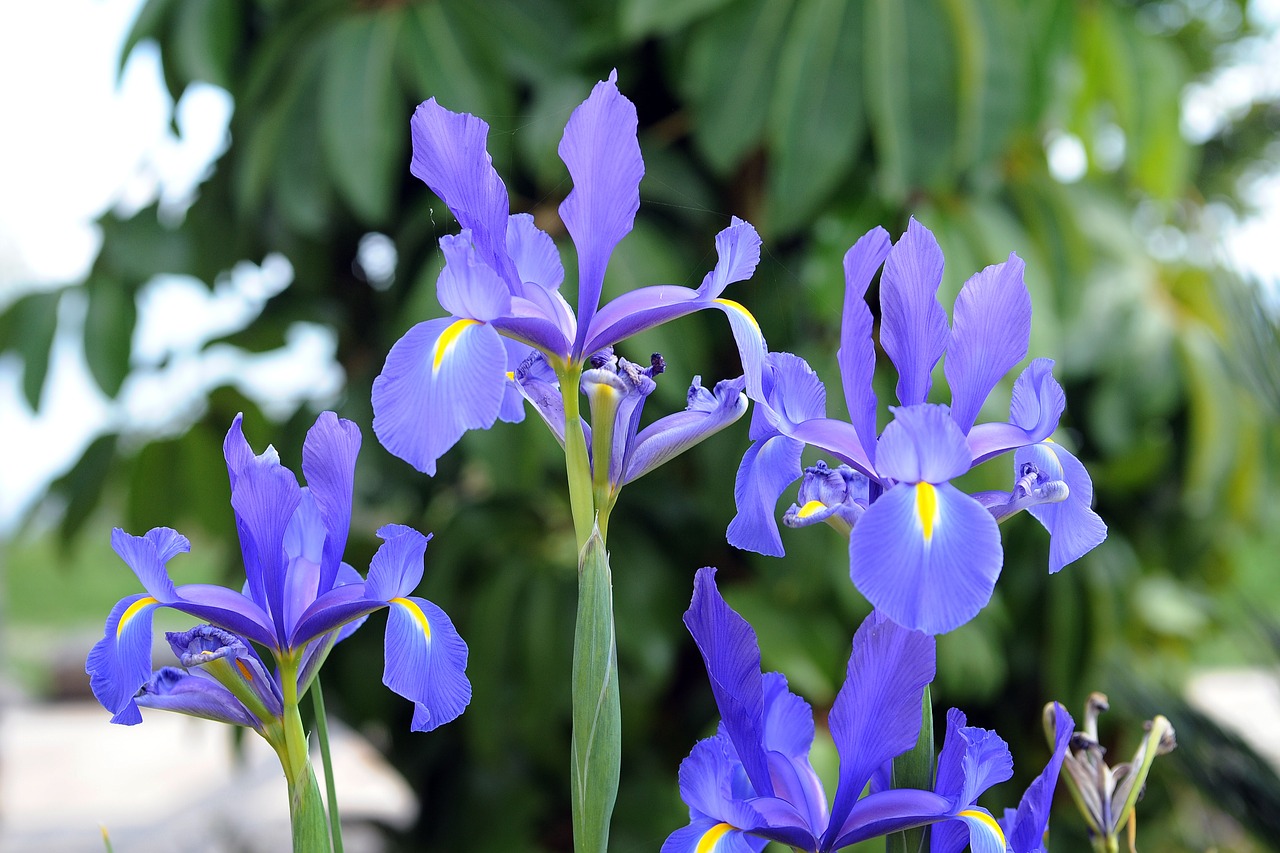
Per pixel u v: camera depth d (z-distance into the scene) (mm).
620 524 1873
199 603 690
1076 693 1993
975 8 1537
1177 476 2242
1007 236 1713
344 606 685
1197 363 1979
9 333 1946
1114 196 2291
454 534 1909
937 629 632
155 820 3215
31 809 3502
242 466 693
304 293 2086
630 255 1611
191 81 1744
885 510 642
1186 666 2338
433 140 687
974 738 676
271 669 744
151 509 2080
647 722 1943
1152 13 2498
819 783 690
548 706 1801
